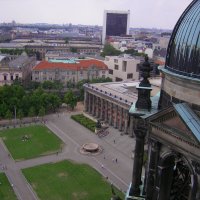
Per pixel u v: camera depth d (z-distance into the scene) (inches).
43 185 4645.7
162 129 1531.7
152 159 1642.5
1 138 6451.8
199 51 1448.1
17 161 5413.4
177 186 1724.9
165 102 1680.6
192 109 1469.0
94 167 5270.7
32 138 6486.2
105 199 4320.9
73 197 4352.9
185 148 1434.5
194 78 1445.6
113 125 7391.7
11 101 7603.4
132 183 1838.1
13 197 4286.4
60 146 6102.4
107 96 7421.3
